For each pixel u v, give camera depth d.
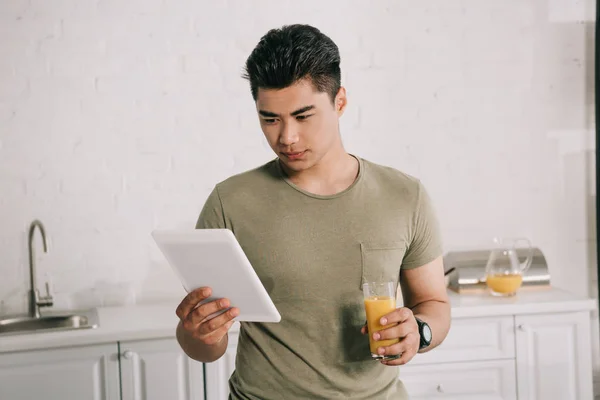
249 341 1.56
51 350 2.47
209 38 2.93
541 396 2.70
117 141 2.92
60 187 2.90
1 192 2.86
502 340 2.67
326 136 1.47
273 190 1.55
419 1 3.02
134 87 2.91
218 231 1.29
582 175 3.16
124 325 2.57
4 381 2.44
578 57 3.12
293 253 1.51
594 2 3.10
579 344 2.70
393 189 1.57
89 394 2.50
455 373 2.67
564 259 3.17
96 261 2.94
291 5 2.96
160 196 2.96
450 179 3.10
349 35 3.00
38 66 2.85
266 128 1.48
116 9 2.88
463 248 3.11
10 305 2.89
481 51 3.07
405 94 3.04
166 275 2.99
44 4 2.84
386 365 1.56
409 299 1.67
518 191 3.13
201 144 2.96
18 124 2.86
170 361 2.54
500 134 3.10
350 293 1.53
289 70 1.39
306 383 1.51
